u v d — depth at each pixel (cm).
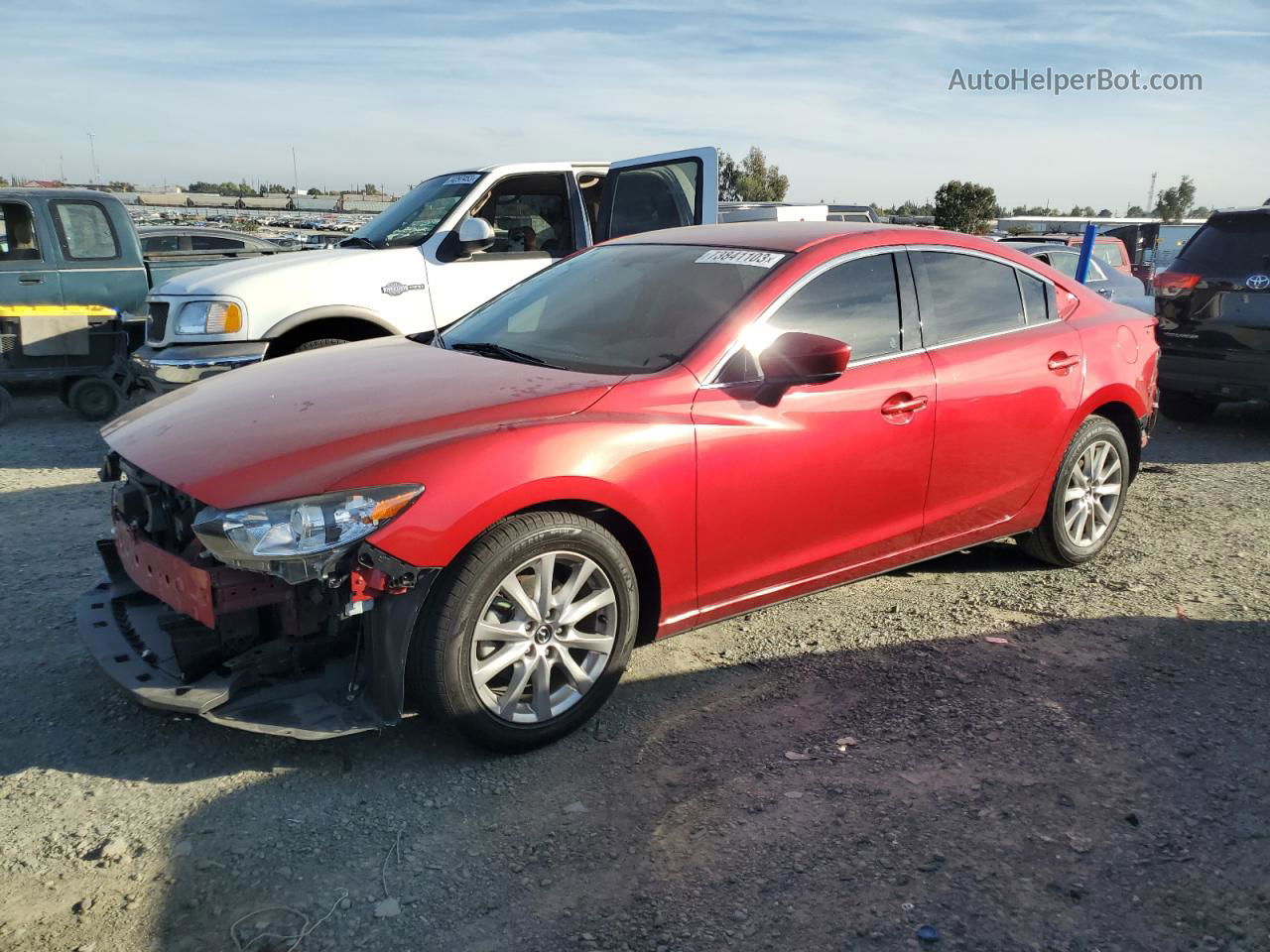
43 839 269
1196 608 433
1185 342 804
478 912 244
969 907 243
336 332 686
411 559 279
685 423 330
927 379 394
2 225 903
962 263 427
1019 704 346
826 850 266
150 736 322
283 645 304
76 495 610
